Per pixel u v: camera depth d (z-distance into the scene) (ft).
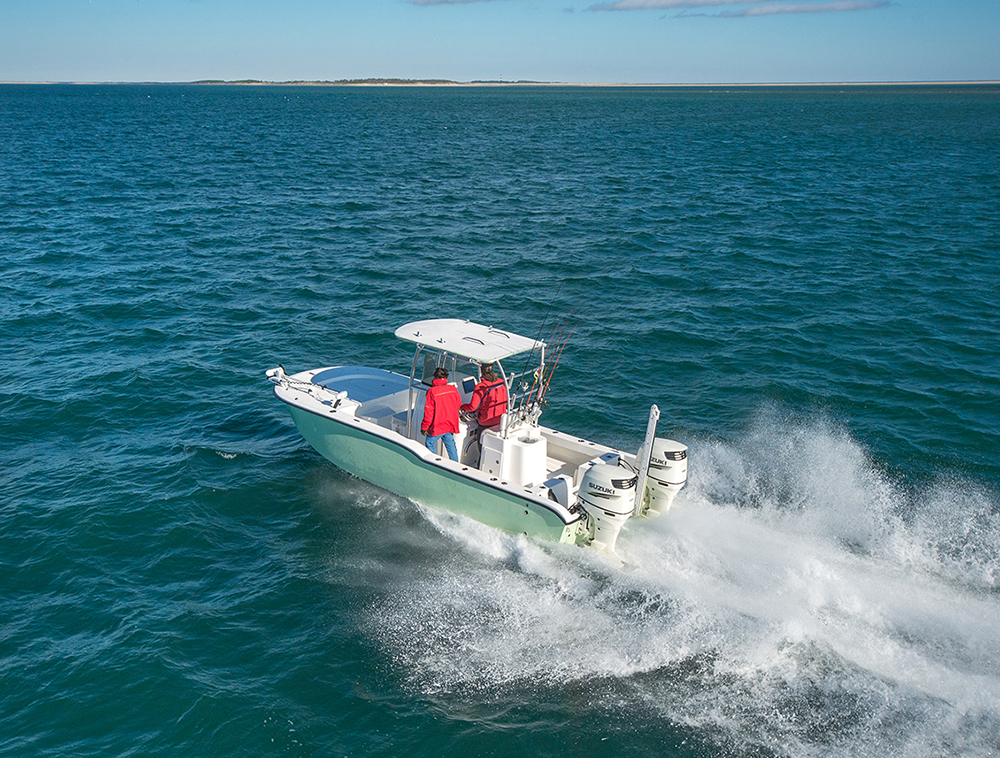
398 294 64.54
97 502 32.65
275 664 23.73
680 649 23.32
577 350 51.90
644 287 67.00
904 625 24.00
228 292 64.08
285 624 25.57
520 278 69.72
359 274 70.28
